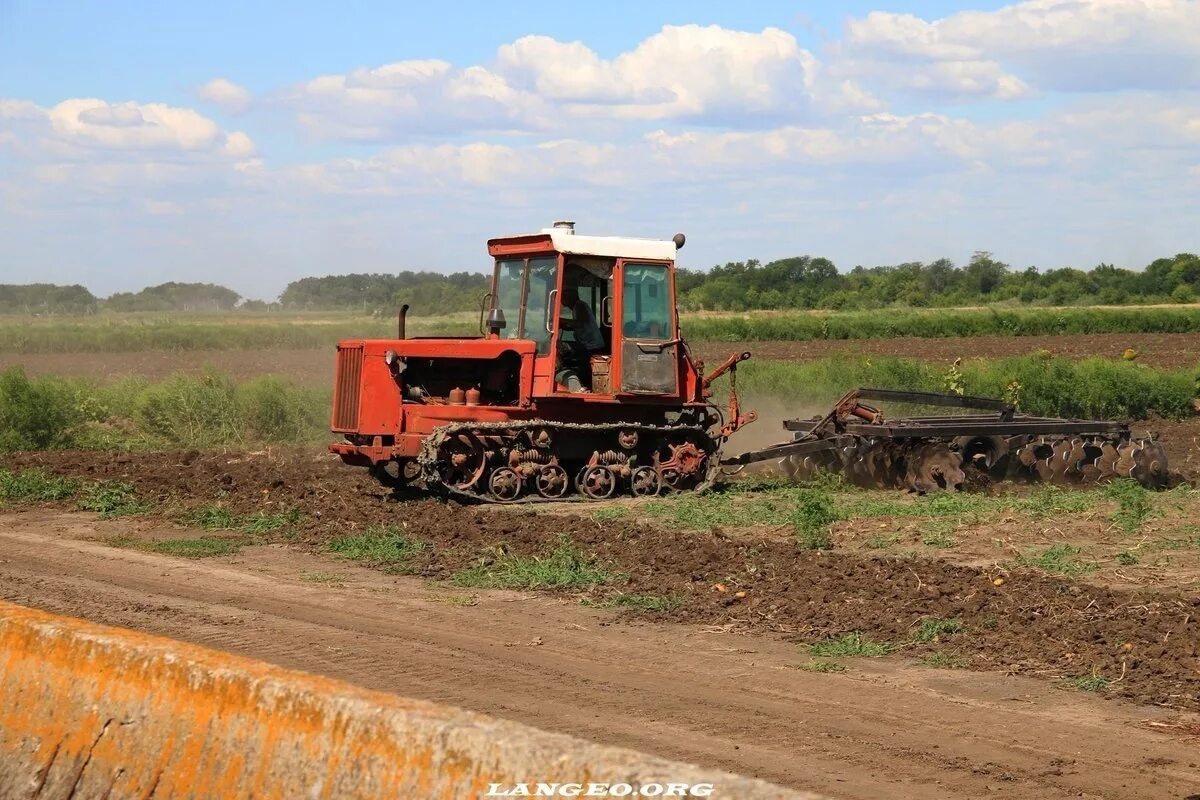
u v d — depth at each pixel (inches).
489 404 847.7
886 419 944.3
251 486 871.7
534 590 566.6
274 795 201.6
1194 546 640.4
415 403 831.7
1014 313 3006.9
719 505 808.9
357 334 2496.3
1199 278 5054.1
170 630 489.4
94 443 1203.2
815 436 911.0
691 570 588.1
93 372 2041.1
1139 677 419.5
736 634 488.1
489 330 847.1
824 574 568.4
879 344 2576.3
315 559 644.7
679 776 157.2
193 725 220.8
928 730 371.2
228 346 2817.4
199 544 681.6
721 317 3447.3
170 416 1234.0
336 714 199.3
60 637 252.1
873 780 328.2
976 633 476.4
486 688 413.7
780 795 150.4
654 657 454.6
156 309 5339.6
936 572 567.2
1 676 257.4
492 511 765.9
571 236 823.7
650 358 847.7
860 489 900.6
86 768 234.5
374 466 874.1
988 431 887.7
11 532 724.0
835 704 397.4
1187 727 373.1
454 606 536.4
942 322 2874.0
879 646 463.5
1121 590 533.6
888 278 5300.2
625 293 842.8
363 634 486.3
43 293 5241.1
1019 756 347.9
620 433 848.3
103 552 660.1
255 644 468.1
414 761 184.9
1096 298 4909.0
